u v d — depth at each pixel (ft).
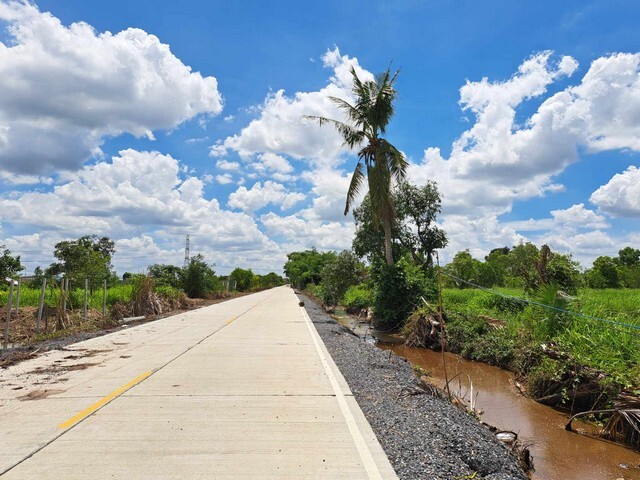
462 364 42.75
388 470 13.11
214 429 16.22
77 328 49.62
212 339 40.78
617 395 24.47
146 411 18.30
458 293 82.89
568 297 38.32
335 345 40.22
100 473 12.51
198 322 57.47
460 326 50.37
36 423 16.72
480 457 15.20
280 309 83.15
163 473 12.56
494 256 188.34
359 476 12.64
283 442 15.08
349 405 19.53
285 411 18.56
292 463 13.41
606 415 24.58
